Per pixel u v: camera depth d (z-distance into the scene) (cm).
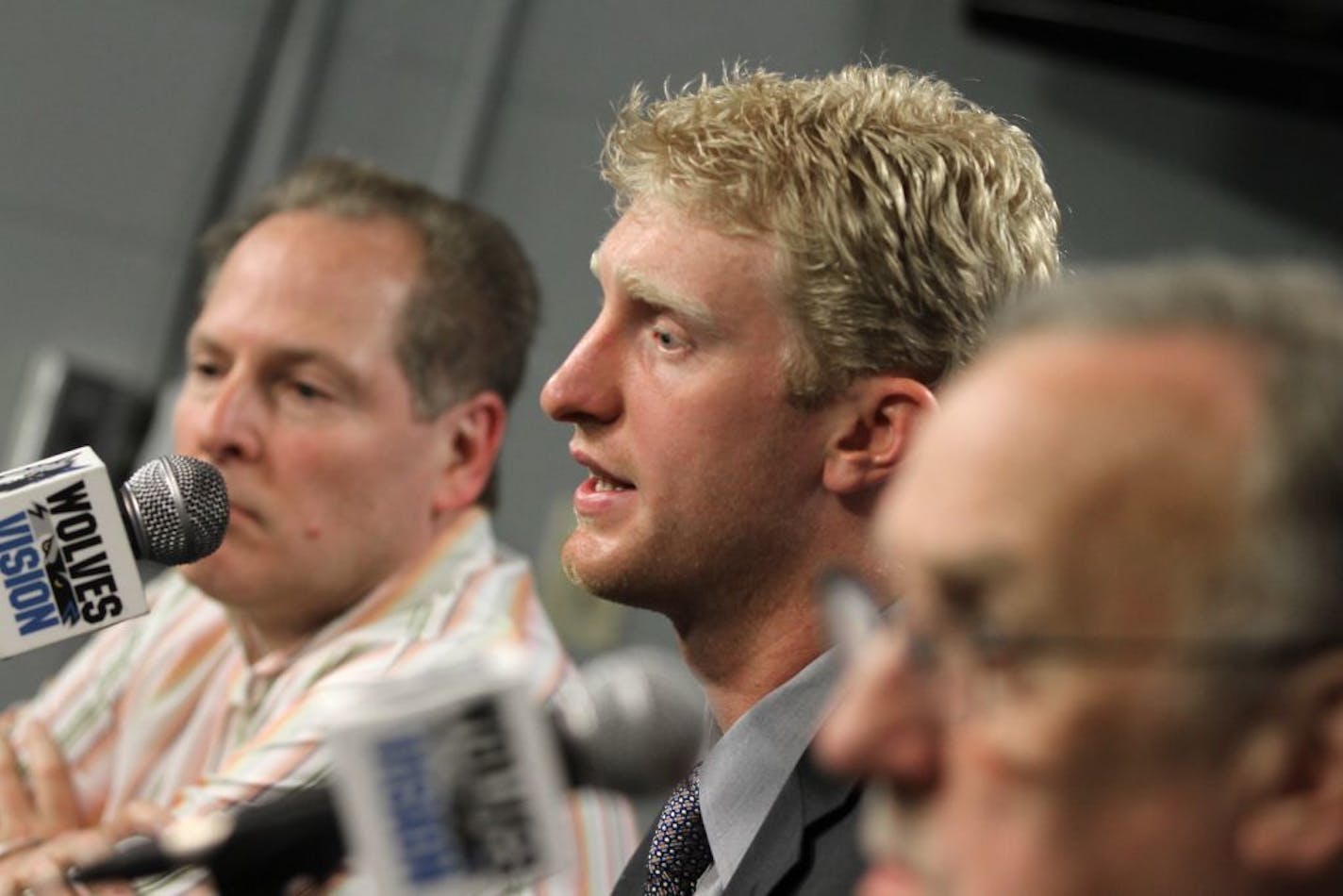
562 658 417
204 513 320
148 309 791
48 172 775
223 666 445
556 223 812
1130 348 144
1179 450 138
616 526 299
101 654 462
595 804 358
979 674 146
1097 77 816
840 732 152
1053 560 141
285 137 791
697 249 295
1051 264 315
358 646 409
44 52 771
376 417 419
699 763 311
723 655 302
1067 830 142
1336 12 755
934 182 298
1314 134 827
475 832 165
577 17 810
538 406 811
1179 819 139
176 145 791
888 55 798
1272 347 140
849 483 293
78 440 769
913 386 292
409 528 424
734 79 323
